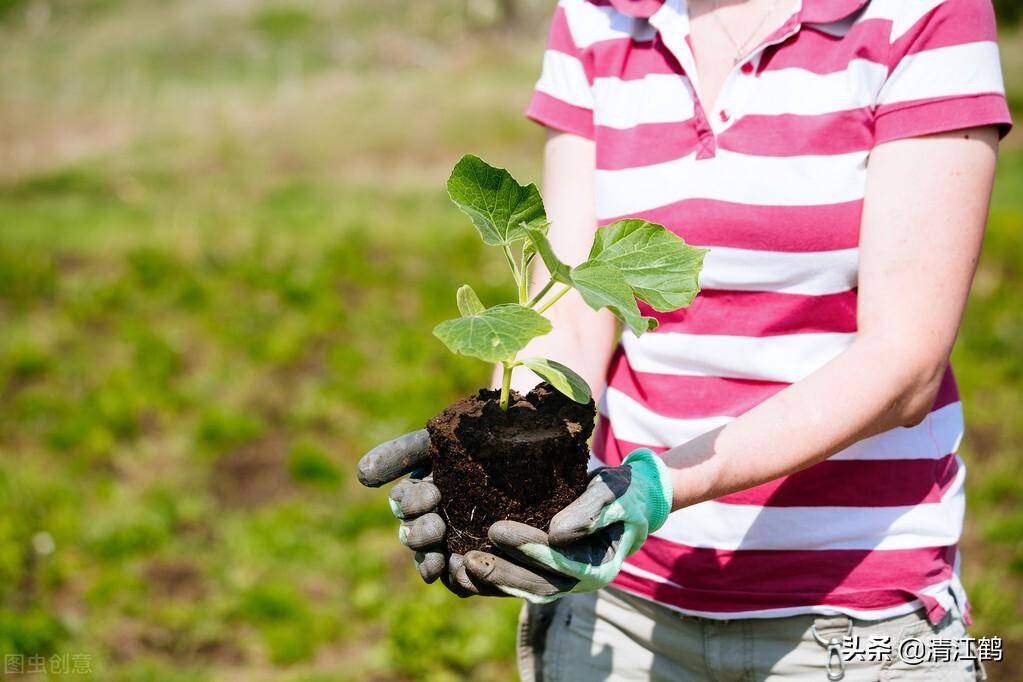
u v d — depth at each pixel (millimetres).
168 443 5324
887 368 1393
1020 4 16078
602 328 1820
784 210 1538
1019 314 6504
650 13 1658
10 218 8547
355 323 6629
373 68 15969
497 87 13789
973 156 1423
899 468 1601
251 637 3977
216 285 7012
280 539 4512
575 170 1800
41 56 16234
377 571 4324
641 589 1744
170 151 11250
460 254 7664
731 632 1686
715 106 1587
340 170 10570
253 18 18531
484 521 1365
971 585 3959
